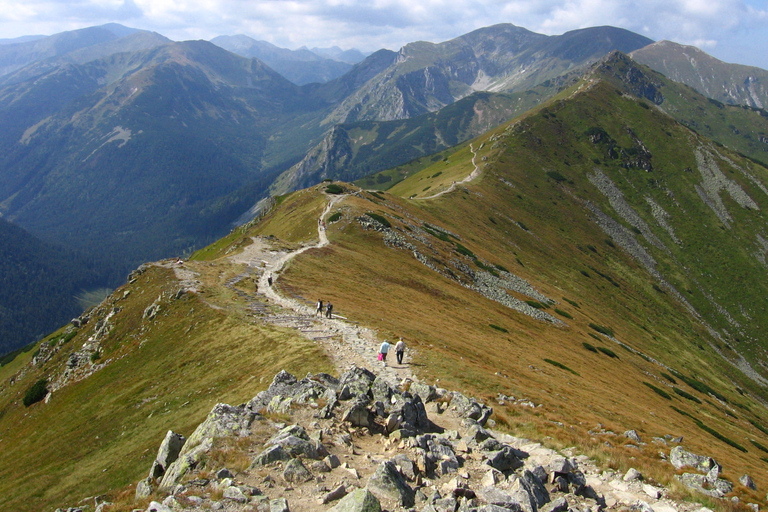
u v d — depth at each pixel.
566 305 107.31
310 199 124.62
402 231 100.75
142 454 32.19
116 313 63.31
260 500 13.50
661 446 26.97
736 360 145.50
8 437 51.28
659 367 96.75
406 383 29.48
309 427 19.67
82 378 54.09
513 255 131.12
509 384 35.75
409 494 14.73
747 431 75.81
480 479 16.78
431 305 68.19
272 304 54.84
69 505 29.19
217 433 17.64
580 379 54.66
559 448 22.67
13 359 110.81
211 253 141.88
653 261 183.88
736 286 178.38
